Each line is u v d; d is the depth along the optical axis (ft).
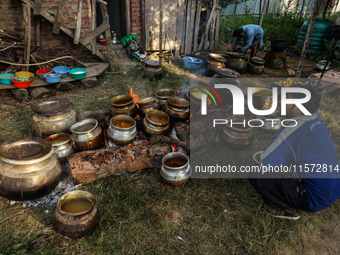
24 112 14.28
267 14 47.73
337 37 26.66
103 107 15.19
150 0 24.49
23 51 18.34
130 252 7.16
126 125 10.93
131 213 8.35
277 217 8.32
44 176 8.04
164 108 12.32
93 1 19.76
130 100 12.16
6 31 20.80
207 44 28.25
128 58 25.44
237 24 39.55
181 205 8.81
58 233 7.50
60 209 7.17
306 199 7.39
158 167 9.66
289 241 7.70
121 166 9.57
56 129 10.41
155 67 19.45
